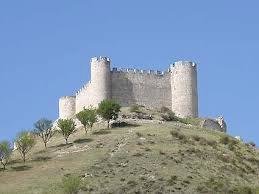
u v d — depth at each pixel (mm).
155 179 98000
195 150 112688
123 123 130125
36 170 105938
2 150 112562
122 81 139750
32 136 125875
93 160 106750
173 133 120000
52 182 98312
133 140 115250
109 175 99625
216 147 117875
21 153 118625
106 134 122812
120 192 93188
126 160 105438
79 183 94062
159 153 108812
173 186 96062
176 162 105750
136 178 98062
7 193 94750
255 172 109750
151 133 120500
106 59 139375
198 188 96062
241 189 97188
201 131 128375
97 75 138875
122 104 138875
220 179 101938
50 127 127750
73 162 107562
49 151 118312
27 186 97562
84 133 127812
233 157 114312
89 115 129125
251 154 119625
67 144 120500
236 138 128625
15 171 106750
